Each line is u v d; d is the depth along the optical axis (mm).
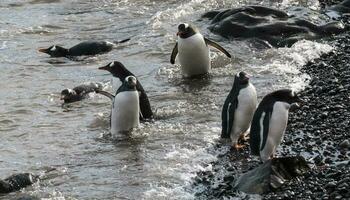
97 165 14172
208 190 12695
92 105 17828
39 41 23891
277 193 12109
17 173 13664
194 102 17422
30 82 19828
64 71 20781
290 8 24781
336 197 11602
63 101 18203
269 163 12641
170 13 25359
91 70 20781
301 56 19953
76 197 12766
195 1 26547
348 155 13430
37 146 15328
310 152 13773
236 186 12578
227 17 22891
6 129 16359
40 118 17047
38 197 12734
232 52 20984
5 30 24938
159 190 12812
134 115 15508
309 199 11727
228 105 14523
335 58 19656
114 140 15406
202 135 15250
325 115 15414
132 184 13195
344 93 16703
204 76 19297
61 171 13961
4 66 21188
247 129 14656
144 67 20531
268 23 22062
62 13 27188
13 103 18062
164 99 17781
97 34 24391
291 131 14875
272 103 13320
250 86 14461
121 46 22656
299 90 17281
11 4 28547
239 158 14008
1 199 12758
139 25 24953
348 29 22219
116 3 28109
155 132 15594
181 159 14117
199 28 23500
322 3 25797
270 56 20375
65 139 15672
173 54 19797
